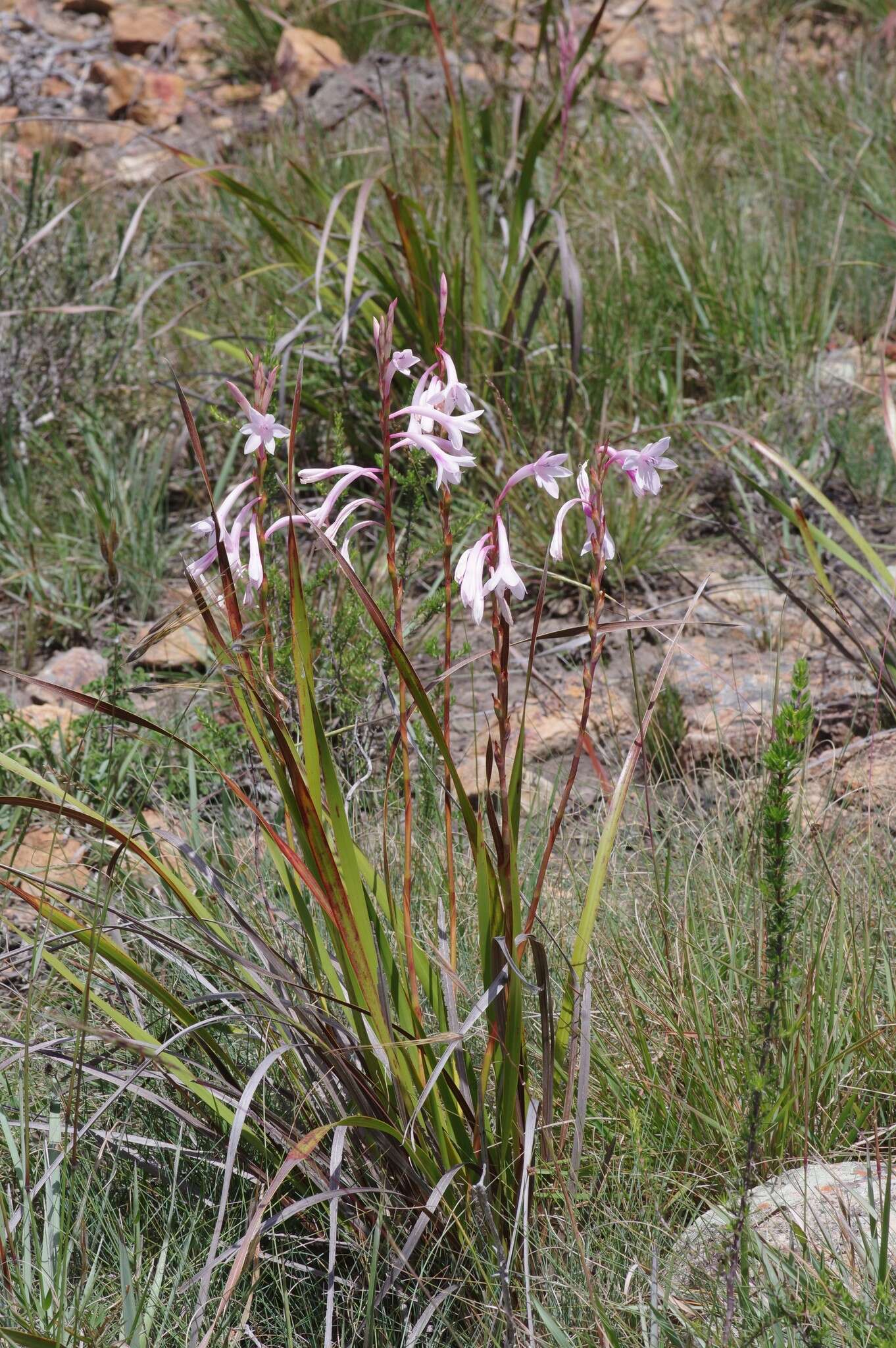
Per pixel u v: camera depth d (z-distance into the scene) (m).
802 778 2.62
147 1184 2.08
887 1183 1.78
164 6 9.31
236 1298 1.89
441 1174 1.89
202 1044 1.94
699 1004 2.26
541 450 4.25
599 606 1.81
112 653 3.31
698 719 3.26
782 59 7.81
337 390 4.54
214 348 4.98
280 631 2.03
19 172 7.06
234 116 7.99
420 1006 2.10
